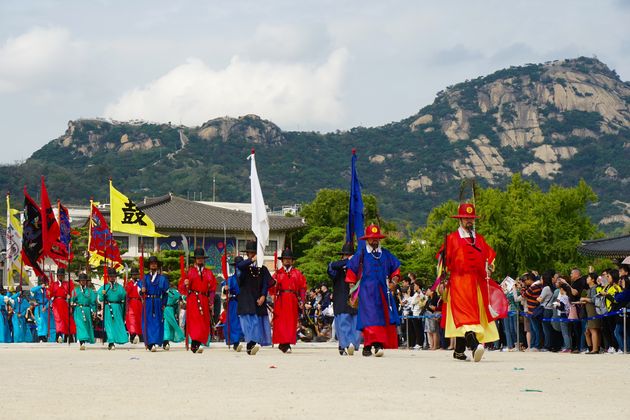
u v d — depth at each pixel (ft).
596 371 50.29
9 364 60.85
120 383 44.24
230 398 36.76
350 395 37.47
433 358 65.72
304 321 125.80
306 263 268.00
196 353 80.84
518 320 89.40
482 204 282.36
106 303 96.02
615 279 79.82
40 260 124.88
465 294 58.54
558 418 30.30
